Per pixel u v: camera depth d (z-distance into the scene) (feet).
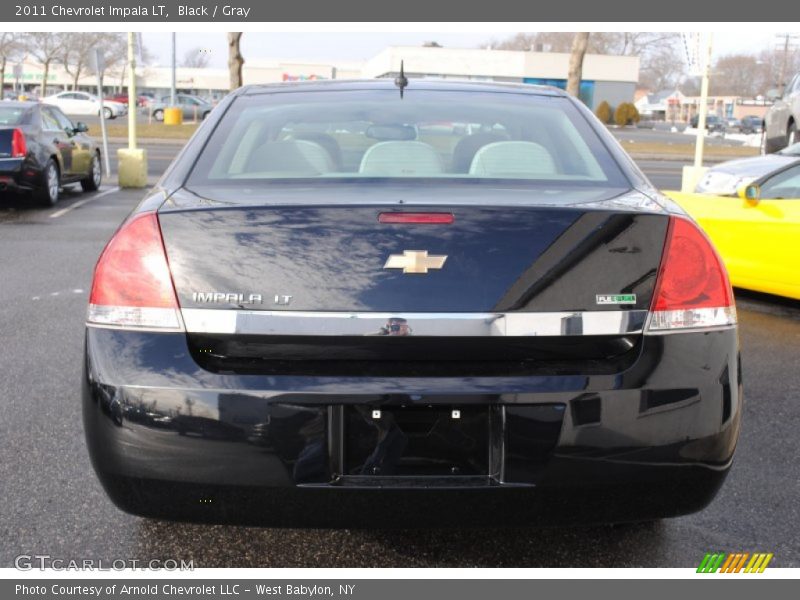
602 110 204.54
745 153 106.01
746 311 20.90
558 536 8.98
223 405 6.77
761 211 20.67
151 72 286.46
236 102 10.17
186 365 6.88
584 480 6.88
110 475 7.09
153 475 6.94
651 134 171.83
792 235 19.93
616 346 7.04
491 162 8.73
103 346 7.06
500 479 6.82
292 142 8.87
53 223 34.81
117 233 7.31
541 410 6.78
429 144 9.07
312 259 6.89
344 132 9.41
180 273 6.99
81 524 9.09
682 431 7.00
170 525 9.12
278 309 6.82
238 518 7.06
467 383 6.73
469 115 9.78
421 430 6.86
